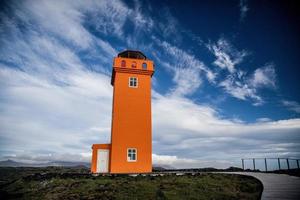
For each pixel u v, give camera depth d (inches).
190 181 820.6
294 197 470.0
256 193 610.9
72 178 898.7
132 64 1257.4
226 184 778.8
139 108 1202.6
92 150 1221.1
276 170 1112.8
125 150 1133.1
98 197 641.0
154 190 695.7
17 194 756.6
